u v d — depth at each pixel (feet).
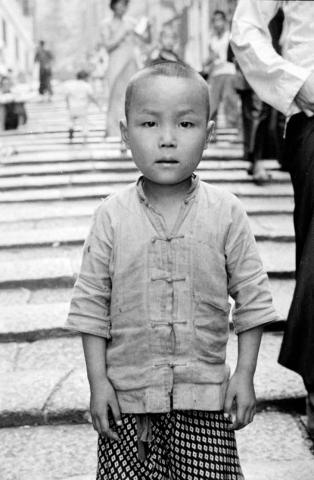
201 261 5.57
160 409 5.54
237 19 8.86
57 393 9.30
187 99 5.38
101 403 5.65
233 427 5.70
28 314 11.78
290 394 9.30
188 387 5.56
